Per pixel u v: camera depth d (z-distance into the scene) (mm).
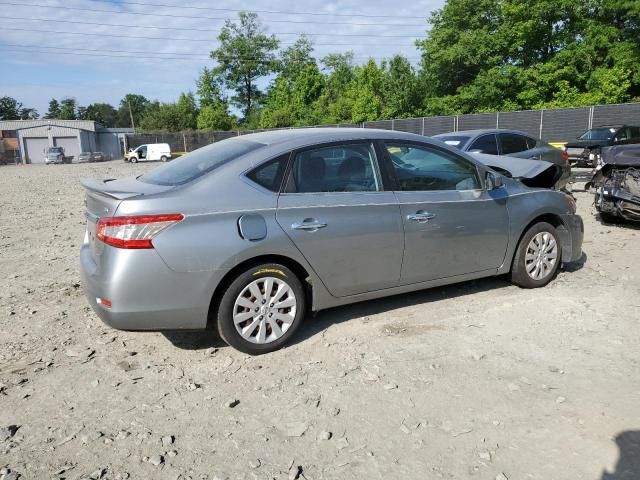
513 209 4949
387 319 4523
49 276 6164
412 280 4484
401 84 42969
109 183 4117
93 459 2779
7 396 3424
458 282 5000
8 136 70312
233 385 3508
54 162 56250
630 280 5441
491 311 4656
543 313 4590
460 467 2660
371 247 4184
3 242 8227
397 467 2672
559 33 35625
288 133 4332
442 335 4188
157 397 3385
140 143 52156
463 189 4703
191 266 3541
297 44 70938
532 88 34750
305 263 3936
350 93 51688
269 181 3869
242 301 3777
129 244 3441
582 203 10922
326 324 4438
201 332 4371
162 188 3732
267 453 2805
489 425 2994
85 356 3982
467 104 37594
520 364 3693
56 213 11688
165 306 3547
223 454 2805
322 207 3977
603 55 33906
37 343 4227
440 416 3094
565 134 26891
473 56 36906
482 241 4773
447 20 38531
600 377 3494
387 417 3096
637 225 8422
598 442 2820
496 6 36938
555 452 2754
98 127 77812
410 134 4602
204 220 3582
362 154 4270
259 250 3723
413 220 4352
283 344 3994
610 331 4203
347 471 2652
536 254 5160
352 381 3516
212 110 65125
